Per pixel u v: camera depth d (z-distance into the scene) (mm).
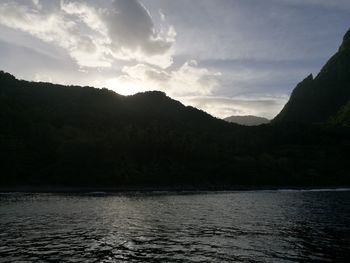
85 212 56250
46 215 51562
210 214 57094
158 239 35250
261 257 28547
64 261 26375
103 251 29672
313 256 29141
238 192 125688
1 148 124250
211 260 27391
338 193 122188
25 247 30531
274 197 100500
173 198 92312
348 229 43000
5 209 58344
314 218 53438
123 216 52406
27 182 123375
